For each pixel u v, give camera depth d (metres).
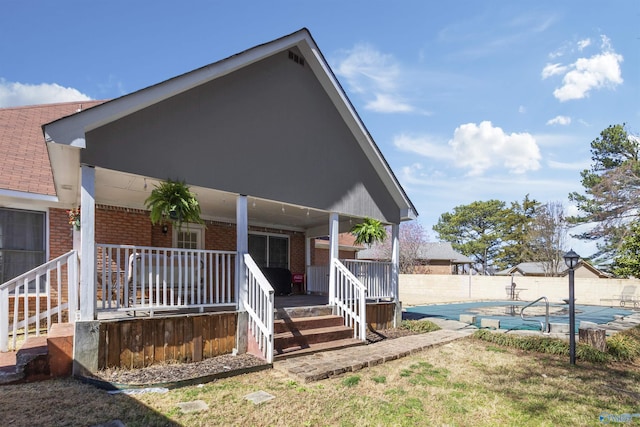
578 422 4.50
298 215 11.34
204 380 5.47
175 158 6.50
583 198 28.09
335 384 5.58
